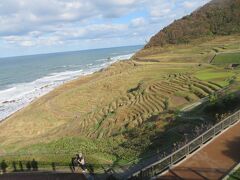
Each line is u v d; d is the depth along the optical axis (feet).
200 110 124.47
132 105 180.65
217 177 57.26
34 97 304.09
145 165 74.69
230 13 537.24
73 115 205.26
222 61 284.61
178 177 58.75
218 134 74.59
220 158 63.72
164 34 545.03
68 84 312.09
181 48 441.27
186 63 306.76
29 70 606.96
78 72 494.59
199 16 563.89
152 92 198.49
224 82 184.75
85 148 108.47
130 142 107.24
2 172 81.46
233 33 481.05
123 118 162.30
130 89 233.14
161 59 354.54
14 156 88.79
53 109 222.28
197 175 58.65
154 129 116.06
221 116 98.48
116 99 209.26
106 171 77.36
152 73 274.98
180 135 97.14
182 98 170.81
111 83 261.85
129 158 88.63
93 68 544.21
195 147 68.28
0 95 333.62
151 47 521.24
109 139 123.95
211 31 512.22
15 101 295.69
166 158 61.62
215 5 584.81
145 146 96.94
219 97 130.82
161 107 163.94
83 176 74.74
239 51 313.73
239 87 153.89
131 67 342.85
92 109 207.21
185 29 537.65
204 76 215.10
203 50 366.22
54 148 112.06
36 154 89.56
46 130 185.47
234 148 67.15
